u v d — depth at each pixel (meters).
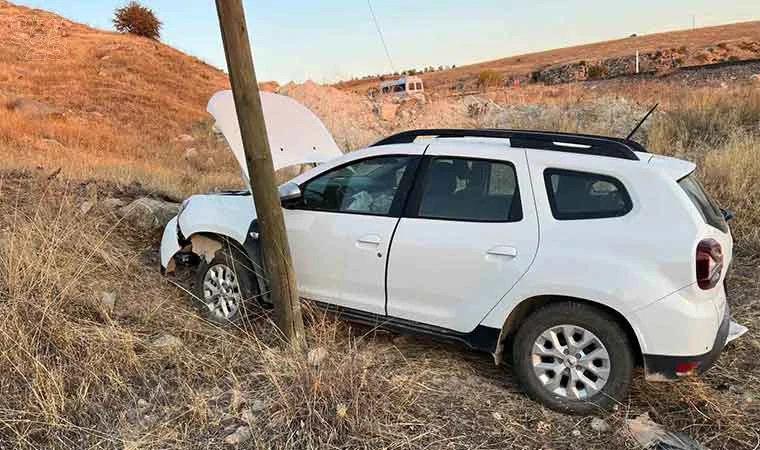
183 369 3.73
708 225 3.26
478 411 3.40
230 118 5.20
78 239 5.22
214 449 2.98
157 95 27.05
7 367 3.38
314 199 4.30
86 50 32.84
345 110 16.78
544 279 3.36
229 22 3.44
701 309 3.12
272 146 5.39
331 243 4.13
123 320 4.31
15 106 19.58
